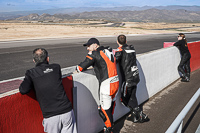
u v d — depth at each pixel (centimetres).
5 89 224
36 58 219
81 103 283
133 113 366
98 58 276
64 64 895
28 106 206
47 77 210
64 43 1841
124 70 347
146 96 482
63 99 219
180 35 618
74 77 264
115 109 367
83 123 295
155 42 1995
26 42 1909
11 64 899
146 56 456
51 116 210
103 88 284
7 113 187
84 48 1478
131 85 347
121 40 346
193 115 411
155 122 377
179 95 521
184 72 634
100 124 335
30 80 200
